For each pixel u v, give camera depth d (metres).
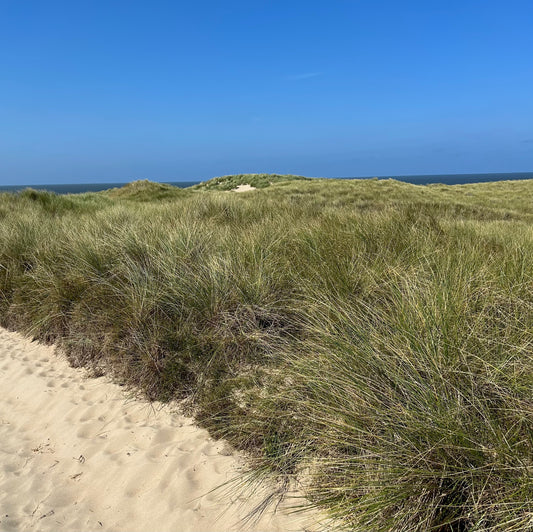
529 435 1.85
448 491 1.84
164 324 3.80
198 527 2.20
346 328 2.86
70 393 3.67
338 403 2.34
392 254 4.43
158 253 4.77
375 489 1.91
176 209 8.75
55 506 2.42
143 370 3.55
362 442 2.11
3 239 6.52
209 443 2.83
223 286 3.96
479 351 2.39
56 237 6.31
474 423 1.98
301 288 3.86
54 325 4.64
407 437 1.99
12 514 2.34
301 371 2.75
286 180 28.50
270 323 3.79
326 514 2.09
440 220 7.36
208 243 5.08
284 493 2.31
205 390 3.25
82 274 4.89
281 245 4.97
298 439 2.47
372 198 18.67
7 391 3.84
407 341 2.44
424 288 3.11
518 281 3.34
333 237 5.09
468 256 3.95
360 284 3.80
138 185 24.84
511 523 1.65
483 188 26.11
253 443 2.70
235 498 2.34
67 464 2.79
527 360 2.25
